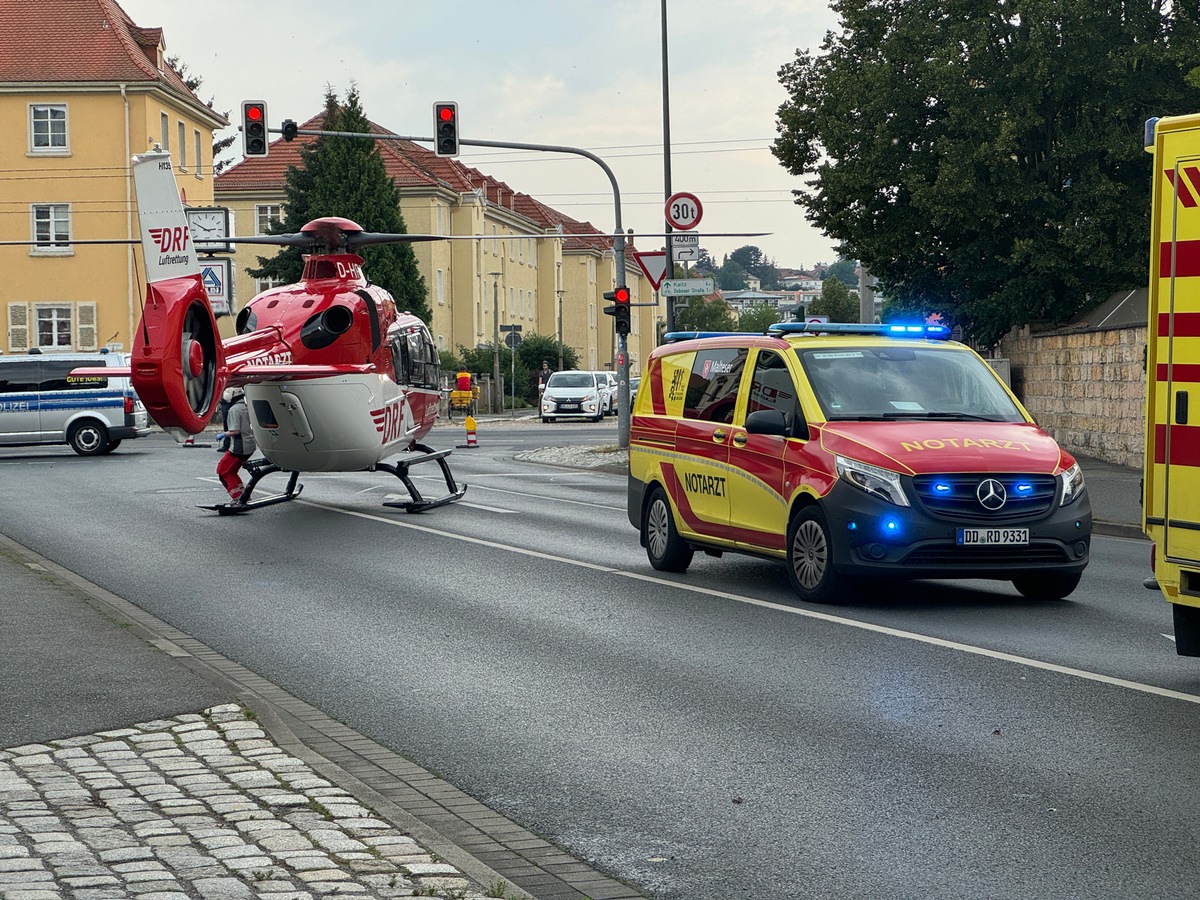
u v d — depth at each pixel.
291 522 20.00
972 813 6.26
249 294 82.75
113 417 37.31
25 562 14.48
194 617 12.06
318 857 5.27
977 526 11.52
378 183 69.62
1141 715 8.06
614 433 47.97
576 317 118.62
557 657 10.10
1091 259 31.88
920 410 12.62
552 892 5.28
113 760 6.71
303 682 9.35
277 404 20.14
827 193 35.09
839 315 87.88
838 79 34.00
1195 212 8.47
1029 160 34.03
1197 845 5.78
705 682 9.16
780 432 12.56
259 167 83.31
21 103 59.34
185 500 23.64
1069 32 31.53
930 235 34.47
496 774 7.03
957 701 8.48
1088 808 6.31
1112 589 13.08
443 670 9.70
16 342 59.75
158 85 59.22
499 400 73.44
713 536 13.72
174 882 4.95
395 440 21.48
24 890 4.83
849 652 10.06
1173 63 31.78
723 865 5.61
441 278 86.12
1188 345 8.53
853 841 5.89
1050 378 32.22
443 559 15.81
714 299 128.00
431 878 5.05
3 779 6.36
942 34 32.75
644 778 6.93
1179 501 8.62
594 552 16.38
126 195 59.34
